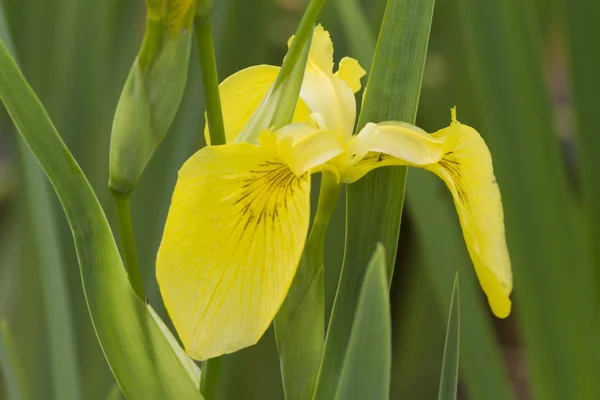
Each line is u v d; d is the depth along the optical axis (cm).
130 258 57
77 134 89
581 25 81
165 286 54
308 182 55
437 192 87
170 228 54
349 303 58
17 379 65
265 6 90
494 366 83
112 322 57
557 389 79
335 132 58
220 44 86
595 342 78
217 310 54
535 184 77
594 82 82
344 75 61
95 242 56
